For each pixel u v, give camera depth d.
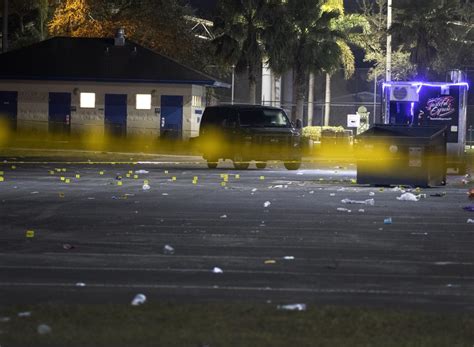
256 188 84.44
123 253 42.38
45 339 24.70
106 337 24.95
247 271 37.62
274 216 59.38
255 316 27.61
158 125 180.25
